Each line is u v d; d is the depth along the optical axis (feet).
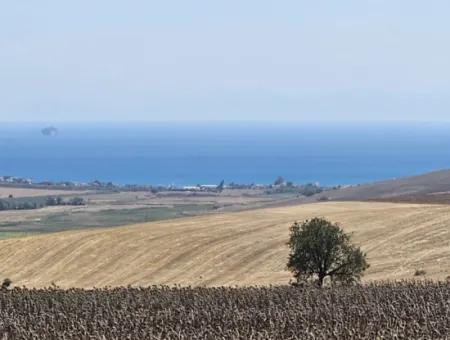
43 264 241.35
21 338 126.00
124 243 250.78
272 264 222.89
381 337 118.83
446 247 226.38
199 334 123.95
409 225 252.21
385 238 239.71
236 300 161.58
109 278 225.35
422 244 230.89
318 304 153.38
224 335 123.03
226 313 144.66
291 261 179.42
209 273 221.46
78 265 238.07
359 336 120.37
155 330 129.49
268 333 124.36
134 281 220.23
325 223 180.04
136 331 129.49
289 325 130.82
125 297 169.58
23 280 230.07
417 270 206.18
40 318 143.54
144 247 246.27
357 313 141.49
